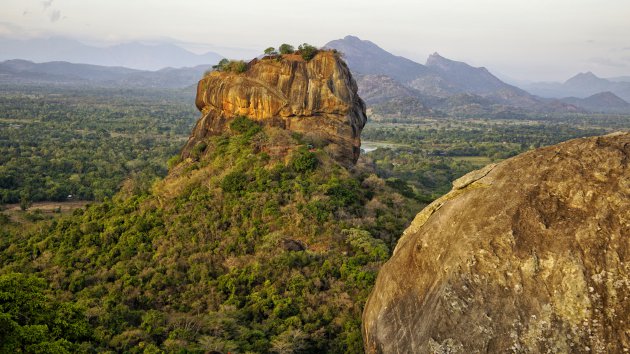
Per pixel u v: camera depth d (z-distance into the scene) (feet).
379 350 60.95
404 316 59.36
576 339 47.39
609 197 51.72
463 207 60.34
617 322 46.50
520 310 50.34
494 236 54.39
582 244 50.26
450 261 55.88
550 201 54.70
